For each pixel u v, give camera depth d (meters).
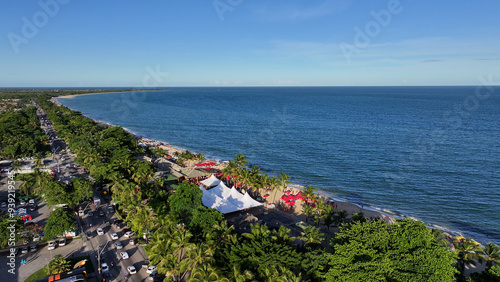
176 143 161.25
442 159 121.50
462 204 83.00
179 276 46.25
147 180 84.75
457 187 94.19
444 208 81.12
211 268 37.78
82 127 156.00
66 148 136.75
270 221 67.19
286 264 40.19
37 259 50.62
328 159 124.75
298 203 81.62
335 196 90.12
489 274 40.12
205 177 96.56
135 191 69.44
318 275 39.53
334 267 38.06
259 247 43.75
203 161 121.38
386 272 36.03
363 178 103.38
